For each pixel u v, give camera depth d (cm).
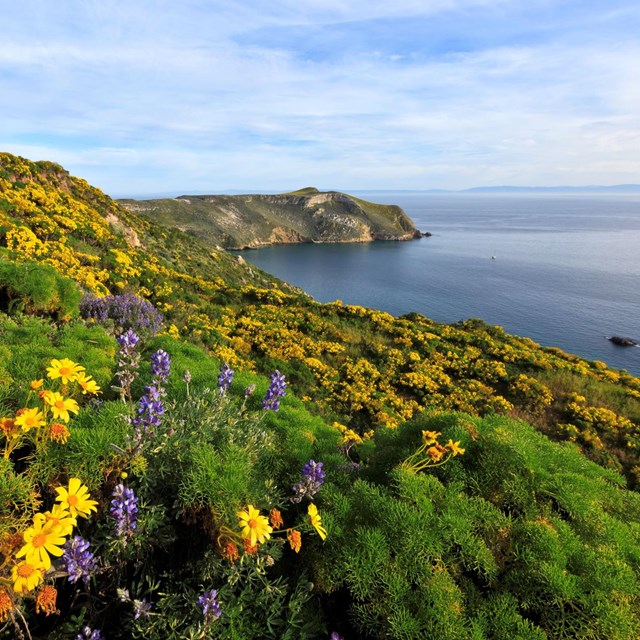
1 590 157
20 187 2147
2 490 187
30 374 320
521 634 202
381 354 1755
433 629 201
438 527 244
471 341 2097
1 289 645
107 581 212
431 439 303
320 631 217
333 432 419
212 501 221
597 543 262
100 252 1947
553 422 1502
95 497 226
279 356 1502
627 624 205
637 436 1433
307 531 242
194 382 449
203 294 2191
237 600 212
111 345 501
